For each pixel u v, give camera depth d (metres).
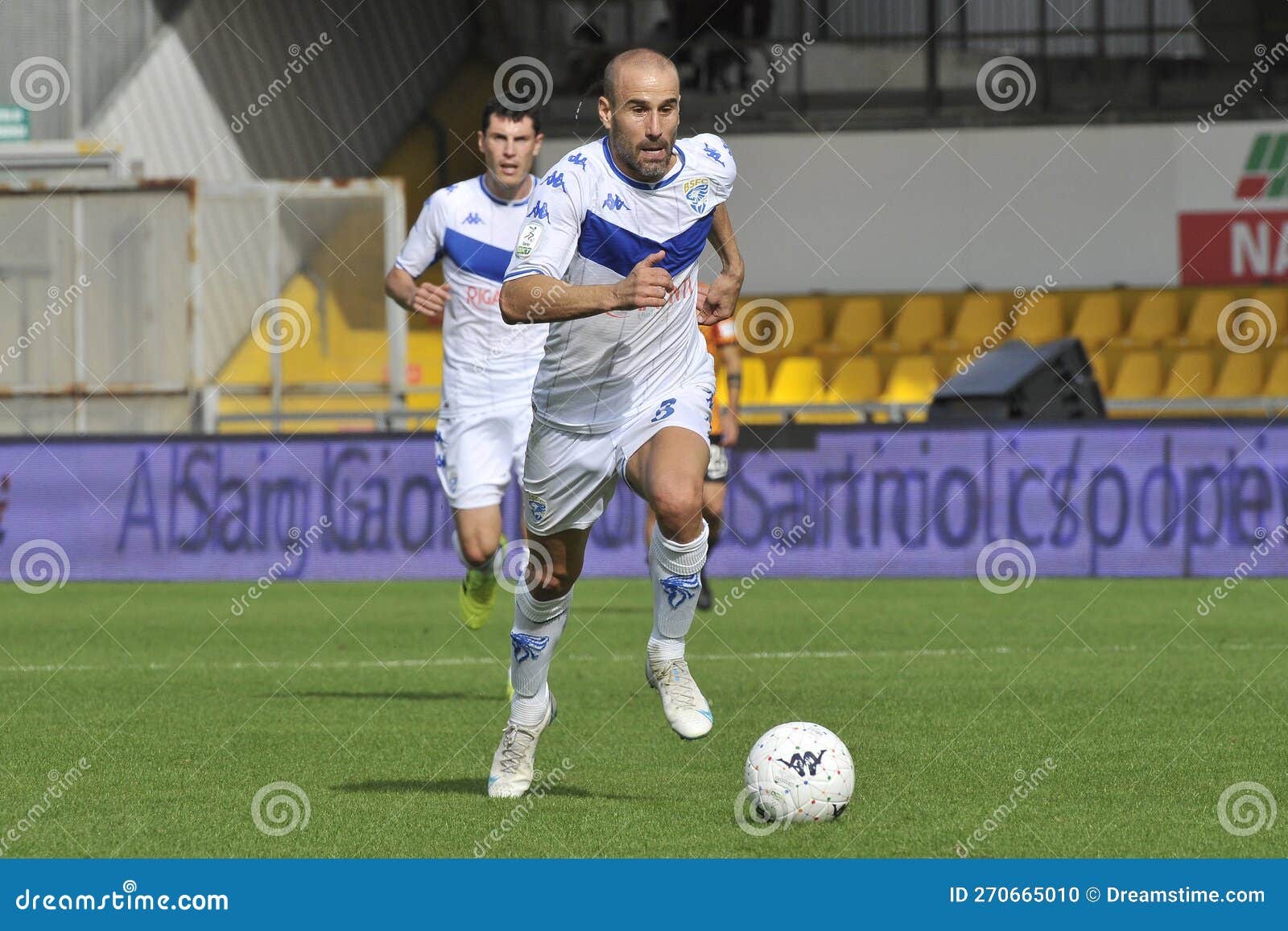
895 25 73.62
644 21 74.12
